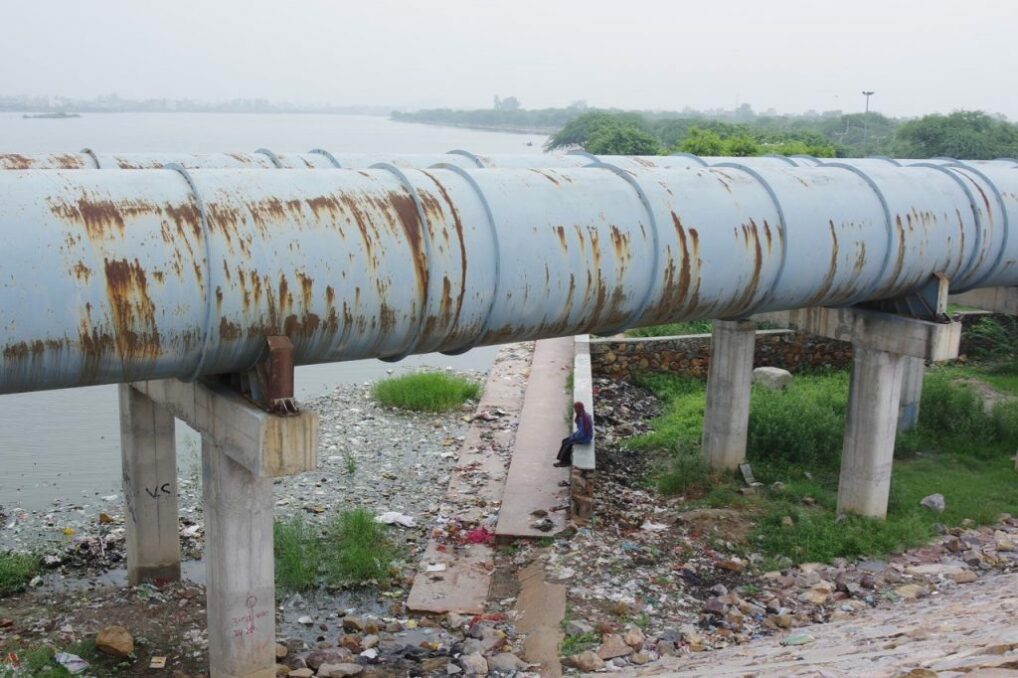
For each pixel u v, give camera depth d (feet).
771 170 43.34
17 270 24.97
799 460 59.21
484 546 49.14
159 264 26.76
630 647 36.68
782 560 45.37
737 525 49.24
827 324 50.67
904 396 64.03
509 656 36.52
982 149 187.32
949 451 62.03
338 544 49.03
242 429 30.35
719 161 56.44
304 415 29.76
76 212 26.08
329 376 95.61
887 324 47.57
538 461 60.34
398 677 35.88
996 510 52.21
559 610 39.96
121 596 44.16
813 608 40.50
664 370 79.25
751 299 41.04
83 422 78.89
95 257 25.91
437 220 31.94
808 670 27.48
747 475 55.72
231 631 33.55
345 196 30.71
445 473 62.95
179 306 27.17
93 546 50.83
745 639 37.70
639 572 43.88
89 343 26.12
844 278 43.37
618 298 36.35
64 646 39.17
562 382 80.84
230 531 32.91
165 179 28.48
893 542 46.55
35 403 84.79
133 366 27.40
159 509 45.03
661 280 37.09
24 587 45.78
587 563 44.60
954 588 41.57
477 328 33.76
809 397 68.03
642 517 50.83
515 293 33.47
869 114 373.81
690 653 36.29
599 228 35.45
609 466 59.52
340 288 29.68
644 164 57.57
